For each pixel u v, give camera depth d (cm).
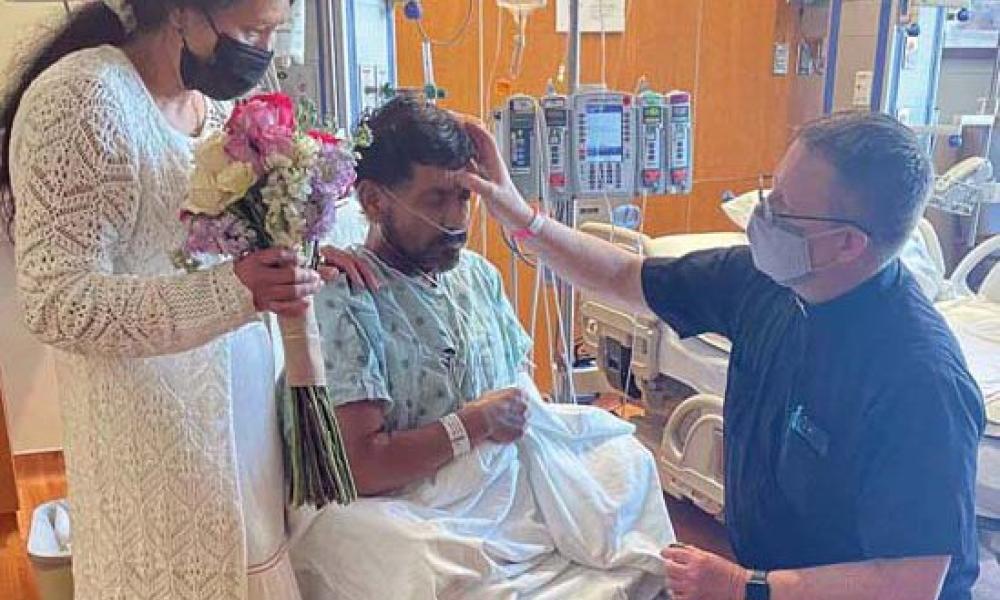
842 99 294
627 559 134
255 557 119
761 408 140
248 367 118
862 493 124
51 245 96
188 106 116
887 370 123
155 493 107
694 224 398
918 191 121
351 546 125
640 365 281
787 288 139
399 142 133
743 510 145
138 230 103
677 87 380
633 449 149
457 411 136
